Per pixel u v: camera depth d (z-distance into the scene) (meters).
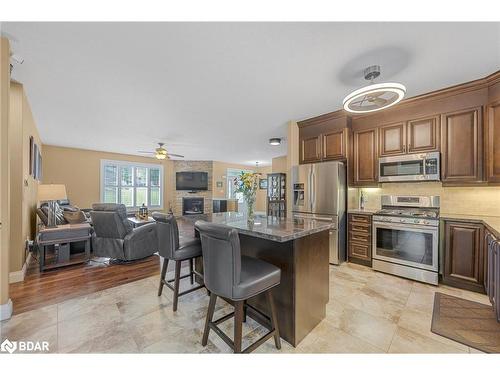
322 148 3.78
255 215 2.85
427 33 1.73
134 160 7.51
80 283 2.79
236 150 6.82
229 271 1.39
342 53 2.00
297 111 3.50
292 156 3.97
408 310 2.16
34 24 1.63
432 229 2.71
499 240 1.86
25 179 3.13
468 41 1.82
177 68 2.25
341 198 3.48
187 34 1.76
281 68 2.25
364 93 2.00
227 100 3.05
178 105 3.23
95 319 2.01
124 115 3.64
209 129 4.49
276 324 1.62
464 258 2.55
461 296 2.42
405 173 3.06
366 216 3.32
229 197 9.70
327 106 3.28
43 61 2.12
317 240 1.93
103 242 3.60
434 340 1.74
